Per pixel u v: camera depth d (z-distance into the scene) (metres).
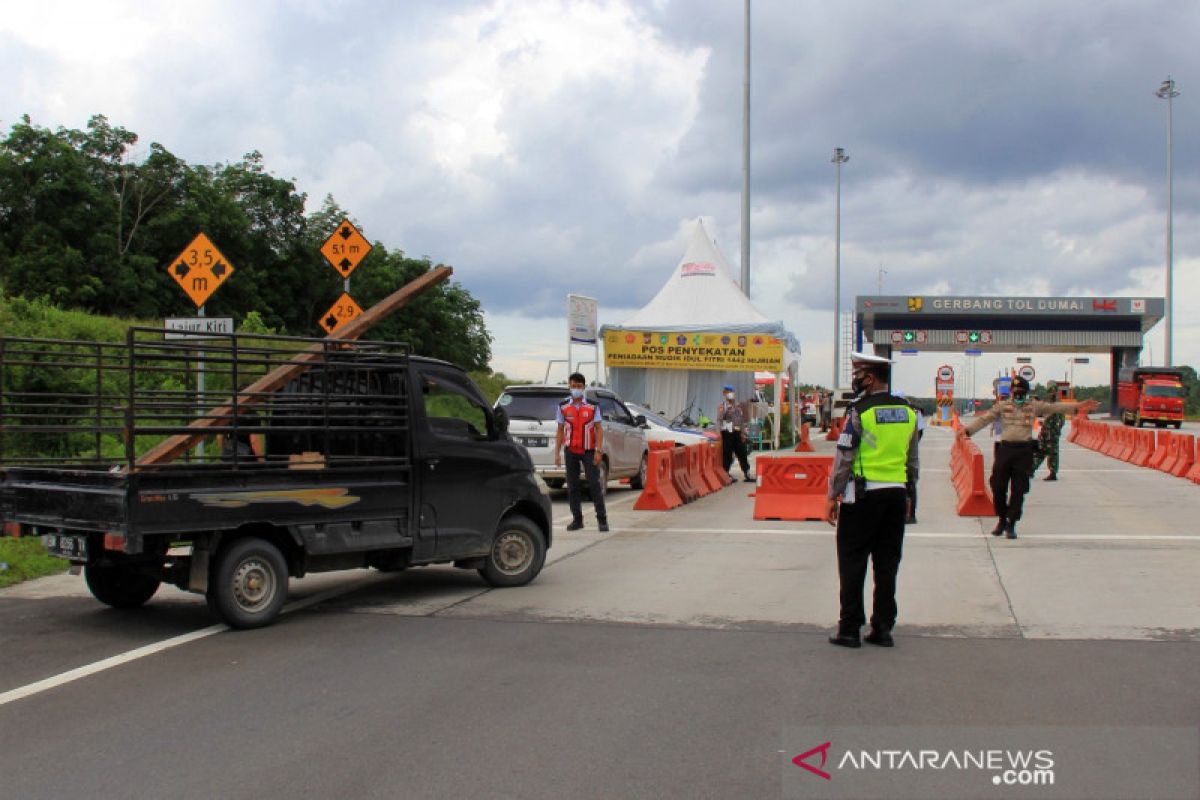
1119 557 11.01
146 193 40.00
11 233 35.12
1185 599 8.70
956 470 19.98
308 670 6.55
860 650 7.01
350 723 5.45
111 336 23.31
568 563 10.94
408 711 5.66
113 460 8.77
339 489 8.16
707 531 13.54
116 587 8.45
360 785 4.57
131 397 7.13
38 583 9.80
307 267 45.75
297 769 4.77
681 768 4.76
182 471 7.24
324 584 9.71
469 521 9.10
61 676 6.41
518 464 9.57
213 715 5.61
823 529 13.67
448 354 48.59
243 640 7.39
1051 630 7.59
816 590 9.27
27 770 4.77
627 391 29.19
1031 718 5.48
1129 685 6.09
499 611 8.41
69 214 35.44
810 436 45.78
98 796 4.46
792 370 34.06
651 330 28.22
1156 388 52.66
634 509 16.27
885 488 6.95
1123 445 28.55
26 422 13.11
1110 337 72.25
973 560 10.84
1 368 8.13
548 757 4.91
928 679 6.25
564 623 7.94
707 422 27.73
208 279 13.26
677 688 6.08
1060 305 70.88
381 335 44.00
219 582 7.53
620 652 6.98
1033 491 18.62
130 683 6.25
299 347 9.90
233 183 44.38
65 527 7.48
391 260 47.75
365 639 7.41
